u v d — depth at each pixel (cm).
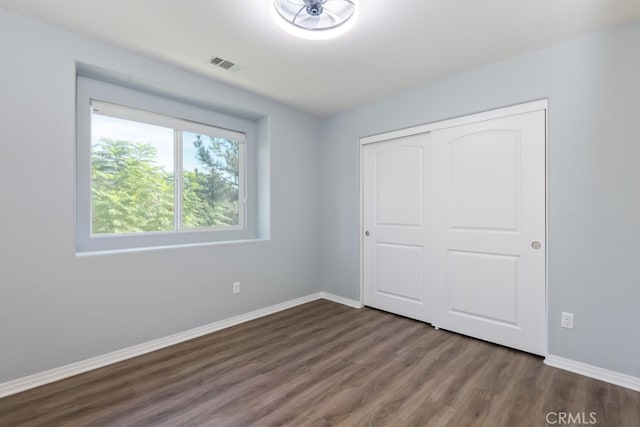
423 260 301
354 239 354
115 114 252
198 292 274
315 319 312
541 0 170
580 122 206
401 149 316
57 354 200
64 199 204
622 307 192
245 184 350
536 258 230
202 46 223
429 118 285
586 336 204
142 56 237
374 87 294
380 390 188
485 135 254
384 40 212
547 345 221
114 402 176
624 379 191
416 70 259
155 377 203
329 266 383
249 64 248
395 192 322
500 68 242
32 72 192
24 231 190
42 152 196
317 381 198
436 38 210
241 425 158
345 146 362
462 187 268
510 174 242
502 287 247
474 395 183
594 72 201
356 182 350
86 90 238
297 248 363
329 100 330
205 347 249
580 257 207
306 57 238
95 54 216
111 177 254
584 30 199
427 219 297
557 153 216
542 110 225
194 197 308
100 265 219
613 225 195
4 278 183
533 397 180
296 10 175
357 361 224
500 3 173
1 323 182
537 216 229
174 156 293
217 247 288
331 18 181
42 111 196
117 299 227
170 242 288
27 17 190
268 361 225
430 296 295
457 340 260
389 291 330
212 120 317
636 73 187
